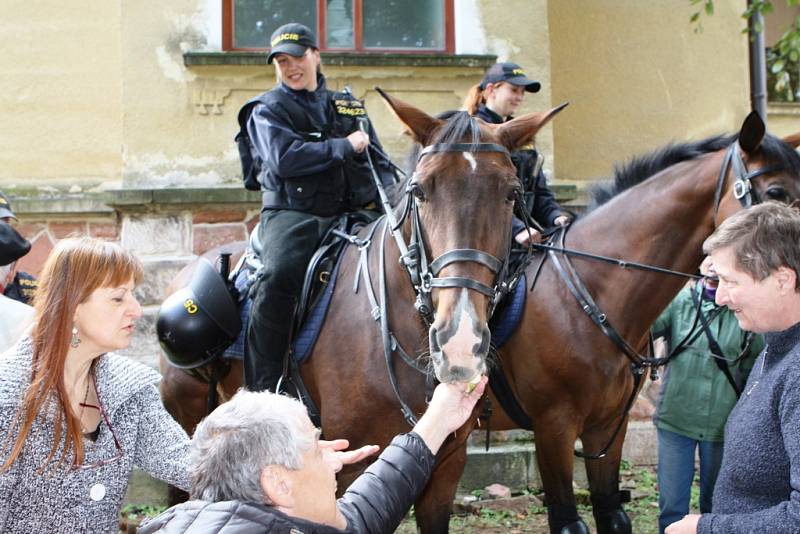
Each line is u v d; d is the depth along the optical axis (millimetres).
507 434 5812
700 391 3953
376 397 3133
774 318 1995
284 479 1627
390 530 1979
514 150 2969
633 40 7238
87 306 1963
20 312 2607
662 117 7254
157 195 5781
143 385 2129
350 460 2184
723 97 7363
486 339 2553
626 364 3652
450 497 3205
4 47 6516
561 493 3586
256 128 3588
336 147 3449
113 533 2043
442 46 6398
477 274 2613
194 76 6078
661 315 4039
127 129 6031
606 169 7176
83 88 6574
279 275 3332
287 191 3582
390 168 3932
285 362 3408
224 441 1628
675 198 3547
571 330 3533
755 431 1983
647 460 6078
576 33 7184
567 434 3576
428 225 2740
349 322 3256
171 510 1661
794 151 3430
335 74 6152
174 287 4242
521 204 2928
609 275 3598
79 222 6188
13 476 1896
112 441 2031
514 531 4984
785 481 1936
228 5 6215
